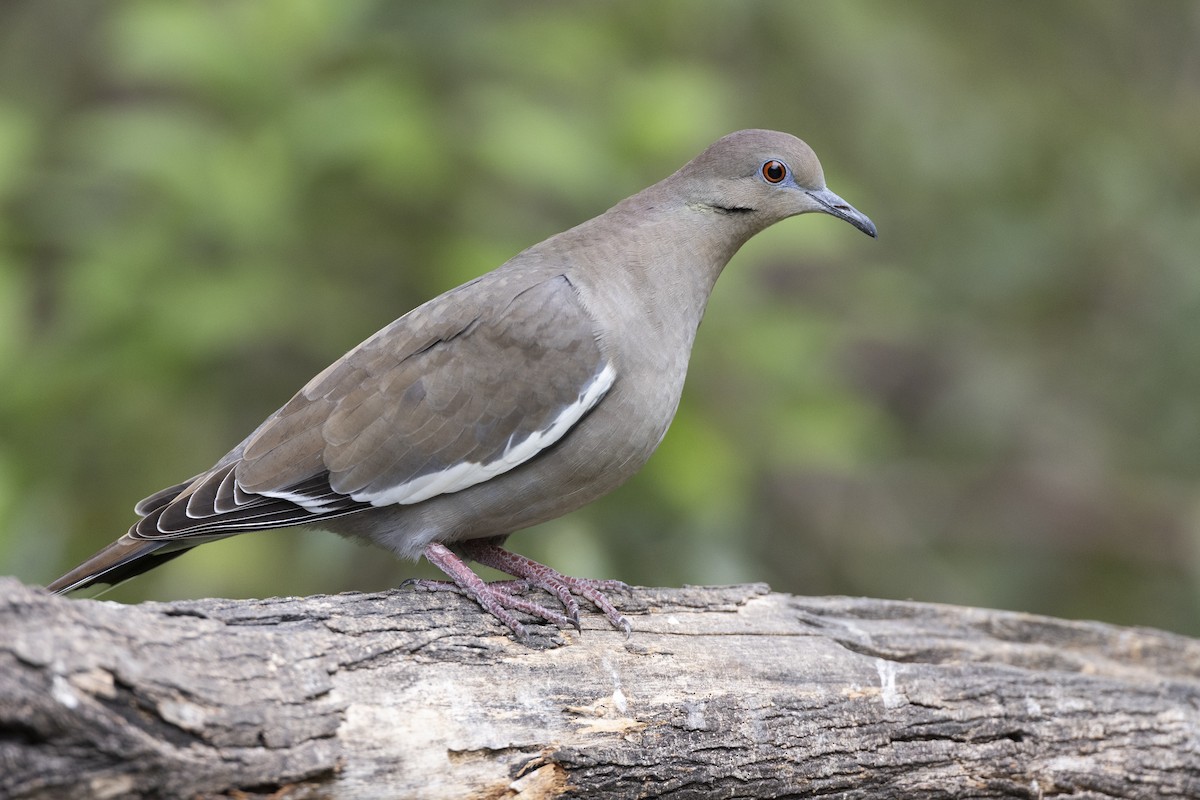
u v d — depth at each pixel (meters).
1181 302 15.05
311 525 8.32
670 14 13.35
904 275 14.96
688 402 11.59
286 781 5.95
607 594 7.73
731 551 11.83
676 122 11.70
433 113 11.70
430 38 12.10
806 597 8.59
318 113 11.18
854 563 15.25
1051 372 15.89
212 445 11.78
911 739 7.46
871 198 15.41
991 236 15.36
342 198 11.72
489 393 7.99
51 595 5.72
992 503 16.39
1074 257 15.69
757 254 11.76
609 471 8.23
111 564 7.75
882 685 7.54
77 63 14.56
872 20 14.78
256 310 11.00
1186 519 16.14
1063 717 7.75
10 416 11.20
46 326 12.42
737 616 7.85
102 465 11.65
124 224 11.50
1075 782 7.66
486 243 11.45
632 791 6.88
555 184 11.27
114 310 11.02
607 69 12.44
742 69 14.91
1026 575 16.02
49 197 12.10
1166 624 15.80
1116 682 7.99
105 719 5.46
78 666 5.48
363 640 6.50
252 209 10.93
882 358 18.12
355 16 11.70
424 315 8.28
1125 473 16.38
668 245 8.59
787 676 7.43
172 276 11.16
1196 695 8.04
